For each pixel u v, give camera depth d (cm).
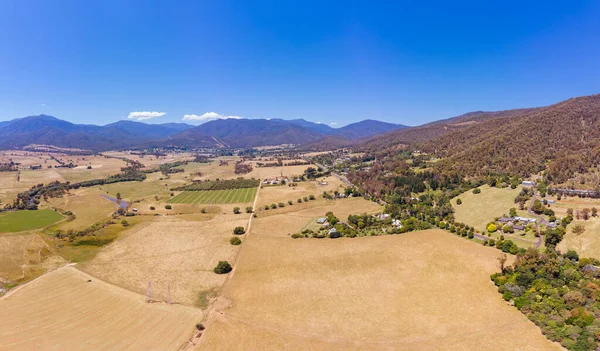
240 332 8425
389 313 9156
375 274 11444
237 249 14188
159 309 9525
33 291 10594
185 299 10119
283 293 10362
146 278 11569
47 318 9081
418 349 7669
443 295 9969
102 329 8588
